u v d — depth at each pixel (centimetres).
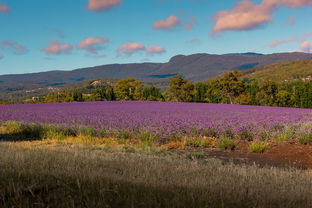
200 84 10175
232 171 657
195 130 1482
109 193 374
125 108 3123
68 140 1346
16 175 453
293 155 1145
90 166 583
